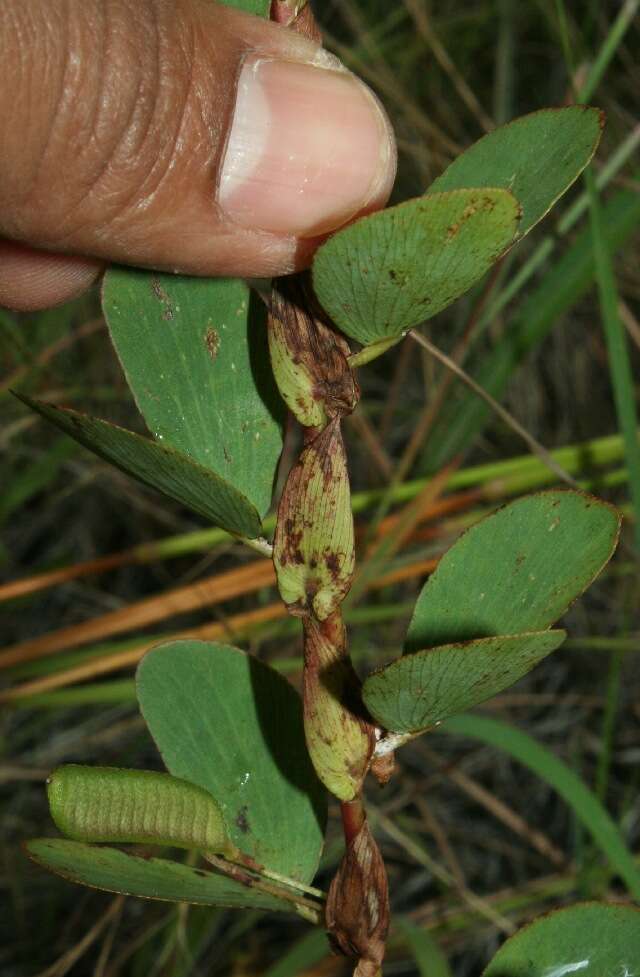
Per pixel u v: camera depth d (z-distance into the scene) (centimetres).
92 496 49
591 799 26
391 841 40
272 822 16
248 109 17
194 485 14
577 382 50
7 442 42
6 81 17
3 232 18
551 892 34
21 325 42
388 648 40
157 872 15
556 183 14
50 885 39
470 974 38
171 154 17
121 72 17
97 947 38
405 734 15
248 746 16
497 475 35
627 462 26
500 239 14
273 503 36
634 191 31
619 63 48
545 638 13
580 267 32
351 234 13
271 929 38
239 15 17
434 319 49
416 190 45
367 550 34
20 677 35
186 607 33
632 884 25
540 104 52
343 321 14
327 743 15
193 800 14
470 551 15
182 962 32
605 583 45
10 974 38
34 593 45
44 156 17
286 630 34
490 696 14
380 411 48
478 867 42
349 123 17
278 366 15
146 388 15
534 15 51
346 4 43
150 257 17
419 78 48
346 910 15
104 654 35
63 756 41
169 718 16
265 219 17
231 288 15
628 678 45
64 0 17
